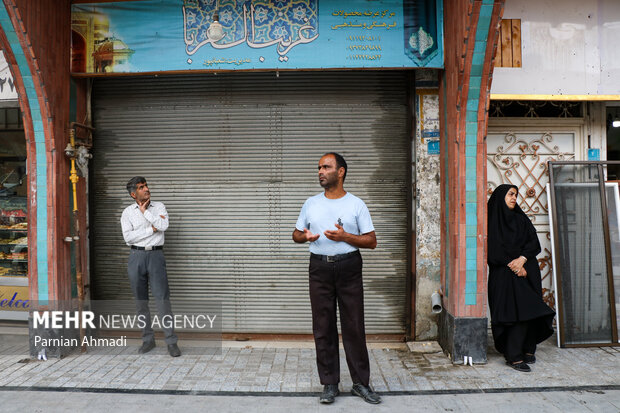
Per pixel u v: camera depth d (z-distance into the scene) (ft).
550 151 17.08
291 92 16.12
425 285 15.74
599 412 10.64
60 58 14.75
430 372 13.26
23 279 17.75
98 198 16.66
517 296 13.46
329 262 11.08
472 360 13.84
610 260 15.72
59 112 14.75
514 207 14.42
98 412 10.76
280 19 14.56
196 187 16.43
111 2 14.96
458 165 13.70
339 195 11.45
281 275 16.31
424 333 15.80
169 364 13.94
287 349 15.42
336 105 16.06
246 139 16.26
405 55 14.49
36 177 14.55
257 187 16.29
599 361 14.03
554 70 15.60
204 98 16.33
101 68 15.10
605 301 15.64
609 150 17.34
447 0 14.17
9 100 16.63
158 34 14.88
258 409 10.92
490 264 14.21
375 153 16.01
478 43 12.60
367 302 16.10
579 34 15.66
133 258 14.58
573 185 16.03
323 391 11.48
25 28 13.05
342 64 14.55
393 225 16.02
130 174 16.58
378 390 12.03
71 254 15.49
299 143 16.15
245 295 16.40
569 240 15.81
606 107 17.22
